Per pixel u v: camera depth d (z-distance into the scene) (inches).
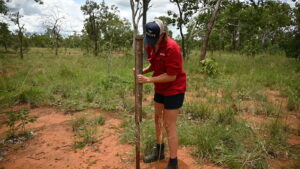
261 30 1352.1
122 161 125.0
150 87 280.2
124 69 415.8
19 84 274.8
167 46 95.7
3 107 212.2
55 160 126.0
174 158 109.7
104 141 147.3
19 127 159.6
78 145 141.2
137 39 95.7
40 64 544.7
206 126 155.2
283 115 196.7
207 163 123.0
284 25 1360.7
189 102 217.0
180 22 670.5
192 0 650.2
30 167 119.7
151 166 120.1
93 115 190.9
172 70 96.8
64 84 283.4
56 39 1090.7
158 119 118.8
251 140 141.6
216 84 314.2
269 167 118.3
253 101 233.1
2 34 1196.5
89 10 1080.2
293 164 121.2
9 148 138.6
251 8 599.8
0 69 457.4
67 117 189.2
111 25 1056.8
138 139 108.2
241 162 120.7
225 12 620.7
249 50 832.9
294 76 366.0
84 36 1208.8
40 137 152.5
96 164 122.1
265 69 452.4
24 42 1091.3
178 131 153.4
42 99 228.5
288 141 146.6
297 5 837.8
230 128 153.9
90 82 300.4
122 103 219.6
